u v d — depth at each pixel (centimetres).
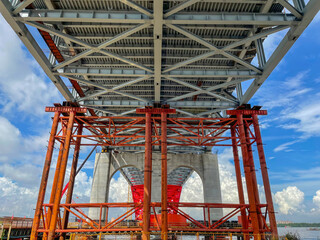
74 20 2200
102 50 2552
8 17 2102
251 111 3100
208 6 2384
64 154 2769
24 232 3625
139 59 3125
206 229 2547
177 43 2892
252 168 3012
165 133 2892
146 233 2384
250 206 2631
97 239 3159
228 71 2962
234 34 2769
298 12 2148
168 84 3678
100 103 3806
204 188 5475
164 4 2262
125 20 2197
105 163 5531
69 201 3058
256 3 2322
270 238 2588
